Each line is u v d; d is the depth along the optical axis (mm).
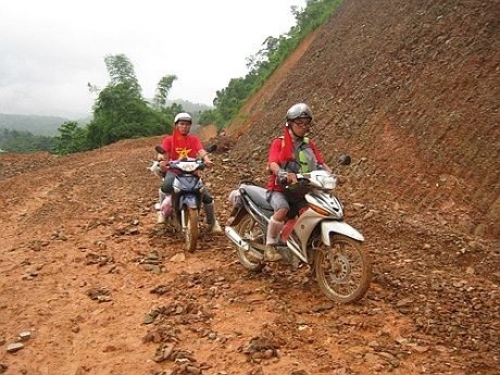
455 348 4578
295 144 5703
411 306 5371
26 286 6156
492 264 6969
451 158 9727
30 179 14547
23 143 77438
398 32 13602
